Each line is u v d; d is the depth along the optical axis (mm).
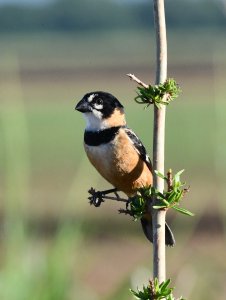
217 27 72500
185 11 75750
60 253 7195
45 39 81812
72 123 40156
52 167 27266
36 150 31562
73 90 50969
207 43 72125
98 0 85562
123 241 17688
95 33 85062
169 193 4703
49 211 20312
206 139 31719
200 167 26125
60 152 30734
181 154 28906
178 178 4758
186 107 42344
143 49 79375
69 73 60531
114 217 19859
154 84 4824
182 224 13711
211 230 18594
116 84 51750
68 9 85125
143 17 85875
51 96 50406
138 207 4984
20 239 7250
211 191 22359
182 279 9055
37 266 7164
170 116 39250
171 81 4781
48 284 7109
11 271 7055
